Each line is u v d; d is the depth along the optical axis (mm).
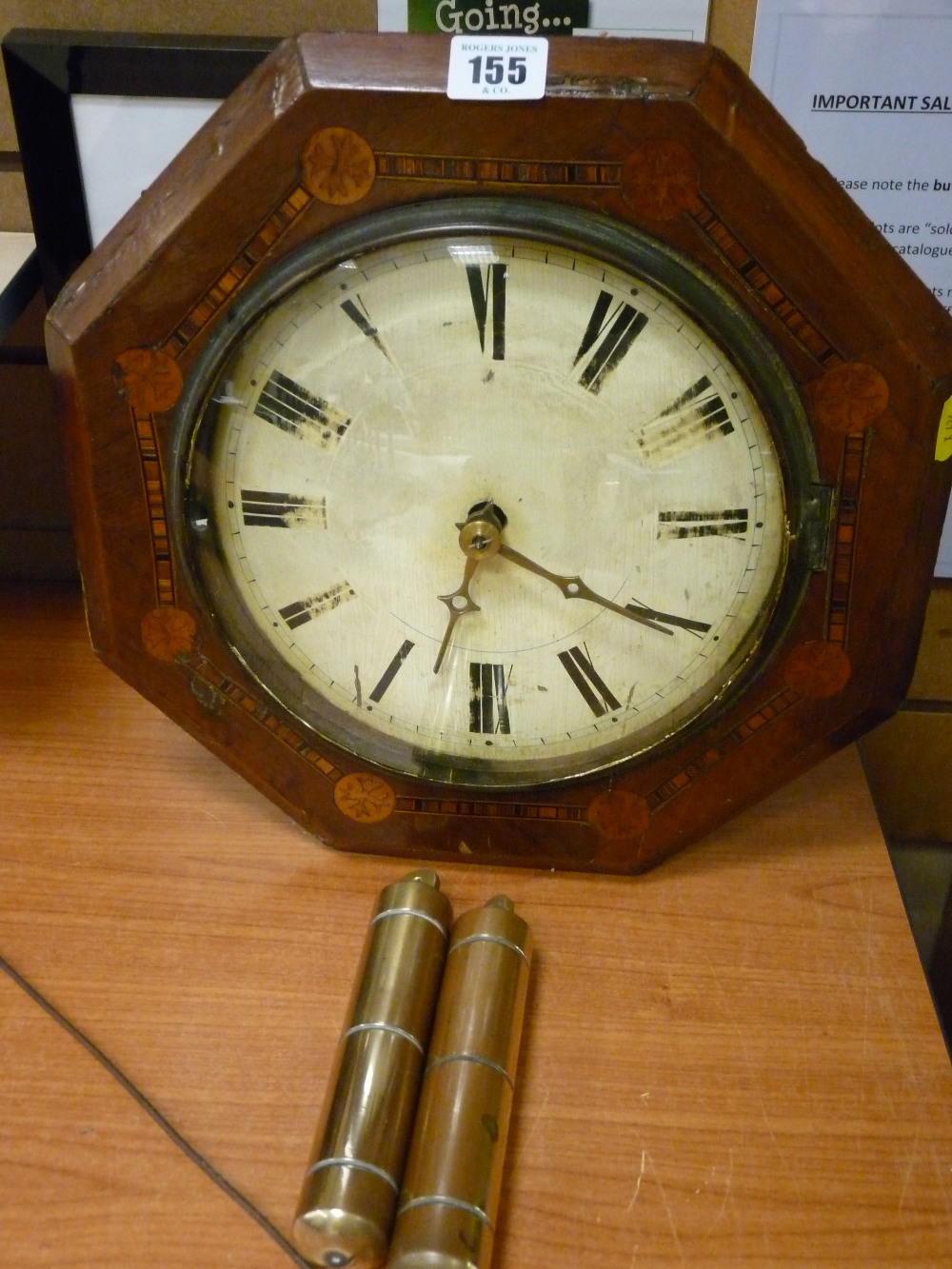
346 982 537
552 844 577
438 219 441
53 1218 450
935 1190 465
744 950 554
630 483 489
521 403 478
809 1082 501
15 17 600
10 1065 500
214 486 510
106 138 594
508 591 520
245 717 562
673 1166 471
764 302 449
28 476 734
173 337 476
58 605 753
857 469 478
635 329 458
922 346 456
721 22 574
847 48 576
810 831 614
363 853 597
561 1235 449
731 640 520
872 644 515
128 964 542
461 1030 484
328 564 524
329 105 430
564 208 441
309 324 471
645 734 546
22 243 656
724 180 431
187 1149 471
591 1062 507
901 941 558
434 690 550
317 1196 431
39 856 591
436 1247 419
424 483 500
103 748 650
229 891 577
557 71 424
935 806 842
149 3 592
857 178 615
